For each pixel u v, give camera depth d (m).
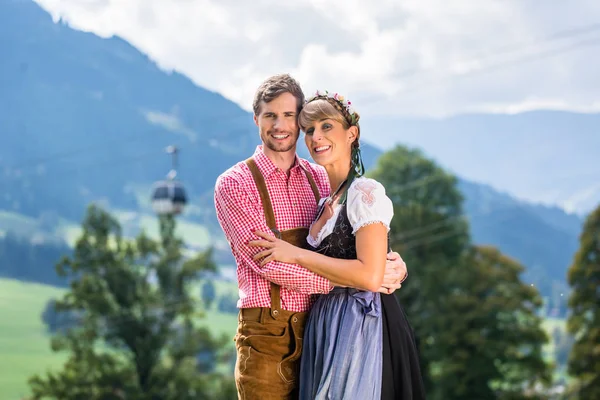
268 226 4.19
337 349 3.95
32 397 31.27
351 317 3.98
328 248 4.09
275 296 4.15
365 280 3.91
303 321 4.17
